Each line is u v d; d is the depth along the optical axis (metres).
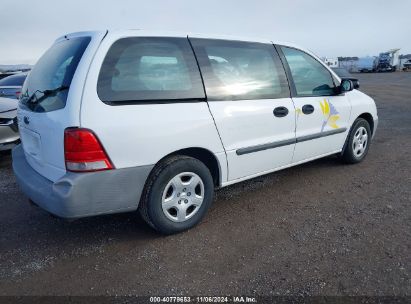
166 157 2.90
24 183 2.85
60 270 2.58
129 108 2.62
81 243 2.96
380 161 5.09
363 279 2.39
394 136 6.79
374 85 21.62
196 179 3.04
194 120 2.93
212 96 3.09
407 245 2.79
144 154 2.69
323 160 5.16
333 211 3.46
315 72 4.14
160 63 2.86
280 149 3.71
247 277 2.45
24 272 2.56
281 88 3.68
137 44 2.78
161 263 2.64
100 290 2.35
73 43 2.87
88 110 2.46
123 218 3.41
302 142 3.94
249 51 3.48
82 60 2.57
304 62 4.04
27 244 2.96
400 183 4.18
